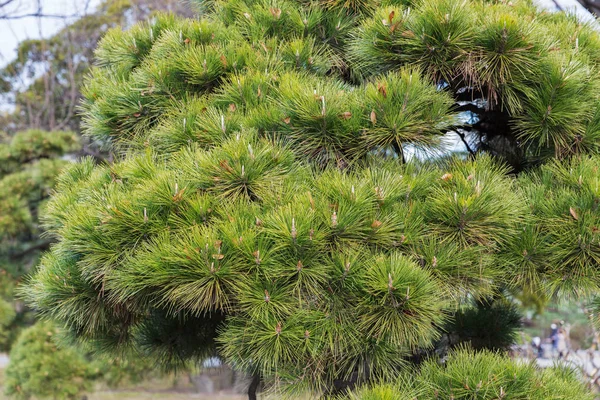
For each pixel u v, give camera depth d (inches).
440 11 117.7
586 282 117.2
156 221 114.2
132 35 130.6
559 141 119.5
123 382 249.6
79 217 116.0
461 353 120.2
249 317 114.9
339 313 114.0
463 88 126.0
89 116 129.5
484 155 122.2
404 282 112.2
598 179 117.0
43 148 299.6
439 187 117.2
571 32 127.3
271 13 126.5
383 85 116.0
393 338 113.2
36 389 241.0
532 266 118.2
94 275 117.9
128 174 118.1
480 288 117.3
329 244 113.7
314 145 117.6
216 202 114.3
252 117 118.4
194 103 121.8
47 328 247.4
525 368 117.4
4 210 270.1
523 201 117.8
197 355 139.3
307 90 117.2
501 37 117.1
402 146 118.2
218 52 123.2
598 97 120.3
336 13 126.4
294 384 116.0
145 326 137.3
